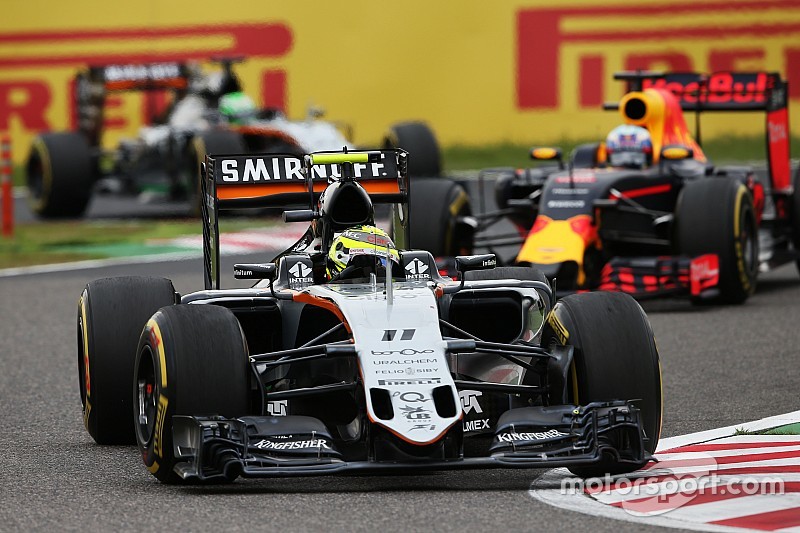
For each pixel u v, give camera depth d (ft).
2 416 106.63
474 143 353.10
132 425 93.50
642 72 174.40
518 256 147.84
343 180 92.53
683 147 166.40
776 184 178.29
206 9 362.53
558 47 347.15
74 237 241.14
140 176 277.64
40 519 73.97
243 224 257.14
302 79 360.48
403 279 90.27
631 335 80.28
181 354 77.05
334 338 85.56
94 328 92.68
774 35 337.31
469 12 351.87
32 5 365.61
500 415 84.38
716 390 110.32
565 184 155.63
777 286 173.58
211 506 75.41
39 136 272.92
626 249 162.81
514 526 70.08
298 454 74.90
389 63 357.00
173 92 287.48
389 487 79.71
